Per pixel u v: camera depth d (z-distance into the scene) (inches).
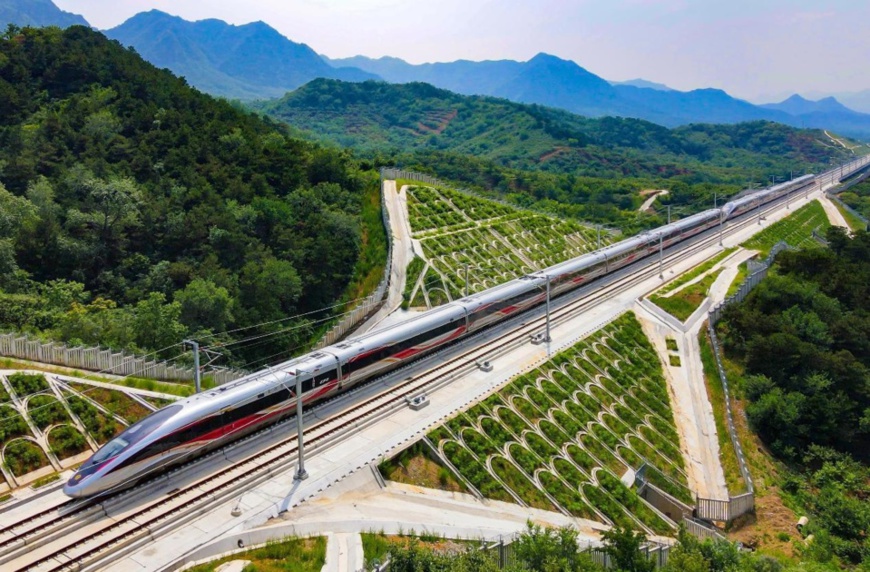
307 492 1328.7
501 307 2445.9
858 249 3617.1
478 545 1240.8
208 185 3253.0
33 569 1050.7
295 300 2738.7
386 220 3353.8
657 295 2977.4
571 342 2325.3
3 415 1401.3
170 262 2792.8
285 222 3149.6
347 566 1096.2
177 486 1317.7
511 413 1786.4
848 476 1927.9
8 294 2103.8
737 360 2524.6
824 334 2485.2
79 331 1909.4
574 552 1043.9
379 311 2682.1
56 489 1279.5
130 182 3095.5
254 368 2390.5
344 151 5487.2
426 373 1978.3
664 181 7549.2
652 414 2129.7
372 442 1535.4
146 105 4077.3
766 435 2177.7
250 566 1061.1
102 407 1529.3
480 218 3843.5
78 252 2598.4
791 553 1576.0
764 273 3213.6
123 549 1110.4
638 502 1648.6
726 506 1705.2
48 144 3299.7
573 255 3922.2
